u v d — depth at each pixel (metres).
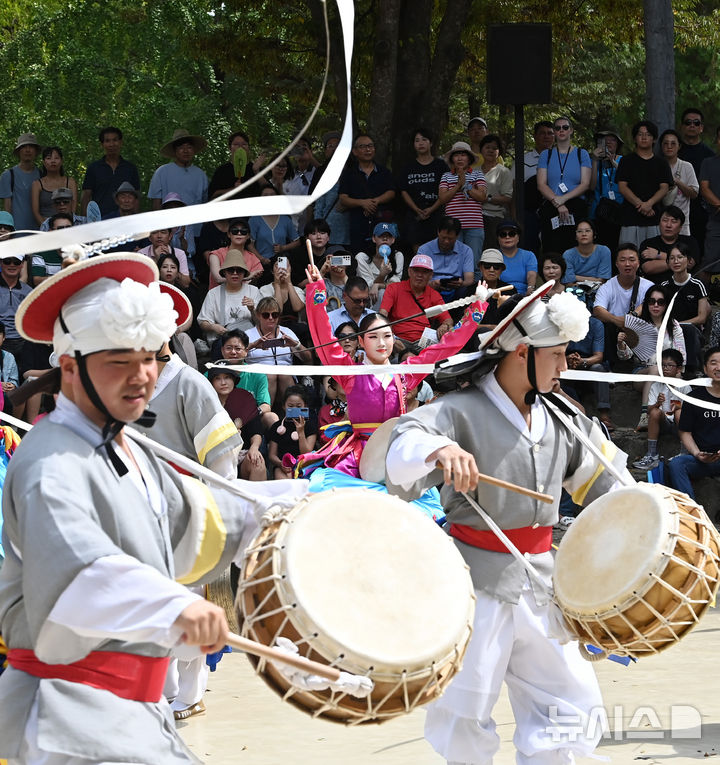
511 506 6.33
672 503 5.85
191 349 13.86
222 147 41.81
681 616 5.64
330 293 16.97
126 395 4.39
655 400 16.30
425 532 5.01
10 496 4.33
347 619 4.50
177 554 4.95
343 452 10.12
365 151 18.95
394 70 23.77
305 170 19.91
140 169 41.69
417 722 8.26
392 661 4.40
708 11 46.75
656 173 19.08
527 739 6.30
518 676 6.46
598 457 6.40
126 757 4.23
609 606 5.66
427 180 19.14
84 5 42.59
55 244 3.84
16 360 15.95
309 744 7.73
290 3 29.30
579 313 6.23
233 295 16.42
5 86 43.16
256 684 9.52
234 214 3.96
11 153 42.38
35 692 4.35
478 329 9.34
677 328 16.80
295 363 15.12
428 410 6.34
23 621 4.41
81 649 4.28
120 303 4.25
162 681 4.55
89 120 42.38
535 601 6.34
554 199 19.50
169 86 42.12
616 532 5.89
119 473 4.44
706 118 46.16
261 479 13.56
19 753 4.31
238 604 4.70
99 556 4.09
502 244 17.80
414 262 16.45
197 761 4.51
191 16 40.19
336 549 4.76
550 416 6.51
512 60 18.22
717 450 15.14
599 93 44.47
